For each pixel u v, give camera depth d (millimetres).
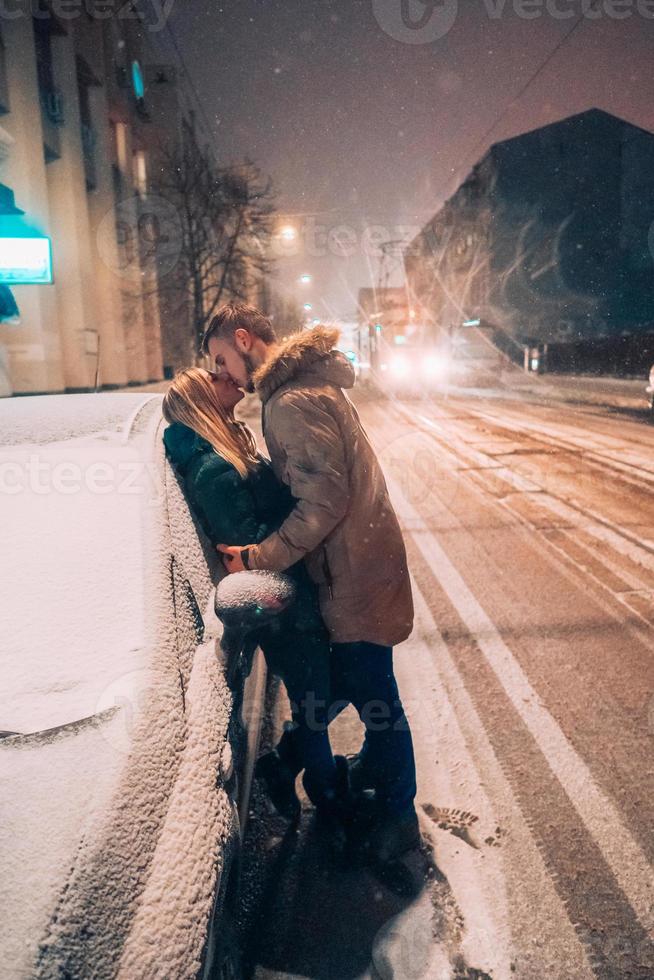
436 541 5461
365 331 41219
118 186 21219
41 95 15281
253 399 23672
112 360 19328
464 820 2211
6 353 13117
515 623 3783
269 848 2102
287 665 1822
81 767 945
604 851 2066
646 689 3033
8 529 1490
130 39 23000
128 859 859
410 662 3348
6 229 9930
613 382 24609
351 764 2303
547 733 2705
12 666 1147
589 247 39312
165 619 1288
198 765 1104
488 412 17406
